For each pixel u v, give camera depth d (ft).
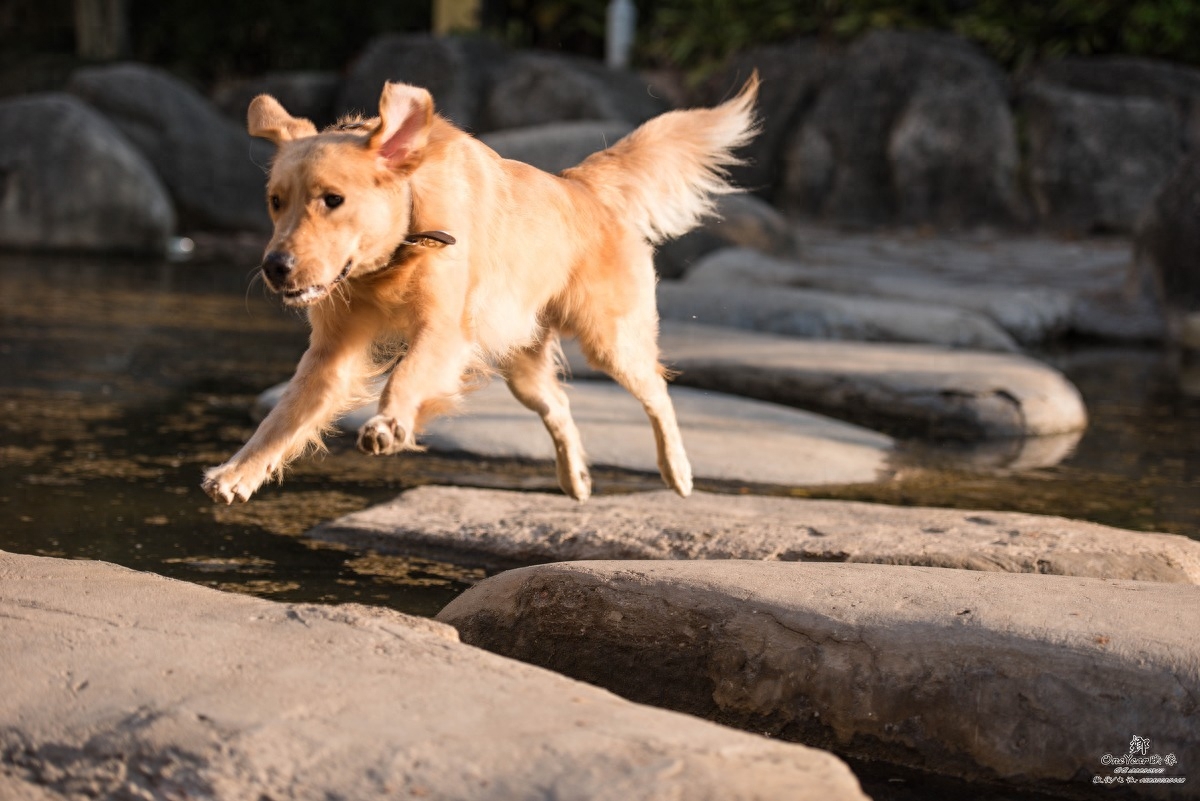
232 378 29.50
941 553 15.90
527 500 19.16
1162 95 56.85
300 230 12.57
